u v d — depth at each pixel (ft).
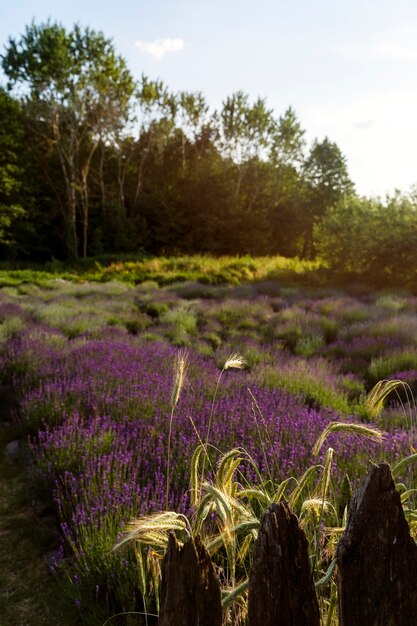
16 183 120.57
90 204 140.05
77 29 126.31
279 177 175.63
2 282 74.54
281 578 5.11
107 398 19.90
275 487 12.00
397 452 12.94
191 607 5.33
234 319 50.85
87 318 44.52
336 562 5.35
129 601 9.74
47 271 101.86
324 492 6.73
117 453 14.85
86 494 12.64
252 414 17.07
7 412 22.95
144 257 113.70
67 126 127.13
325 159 197.77
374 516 5.10
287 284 76.23
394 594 5.03
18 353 28.63
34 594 11.05
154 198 147.95
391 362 31.32
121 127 131.23
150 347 31.68
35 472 15.69
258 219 159.94
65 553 12.38
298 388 24.13
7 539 13.25
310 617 5.21
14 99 129.49
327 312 52.39
